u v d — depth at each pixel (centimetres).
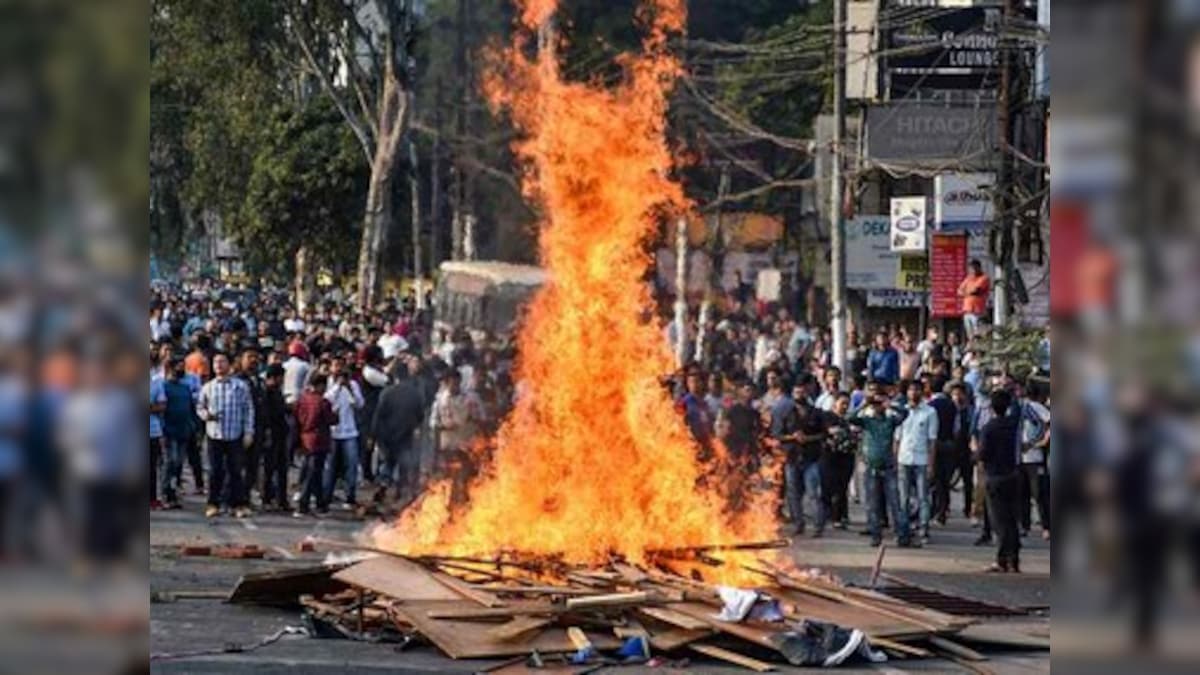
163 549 2117
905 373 3281
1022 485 2444
